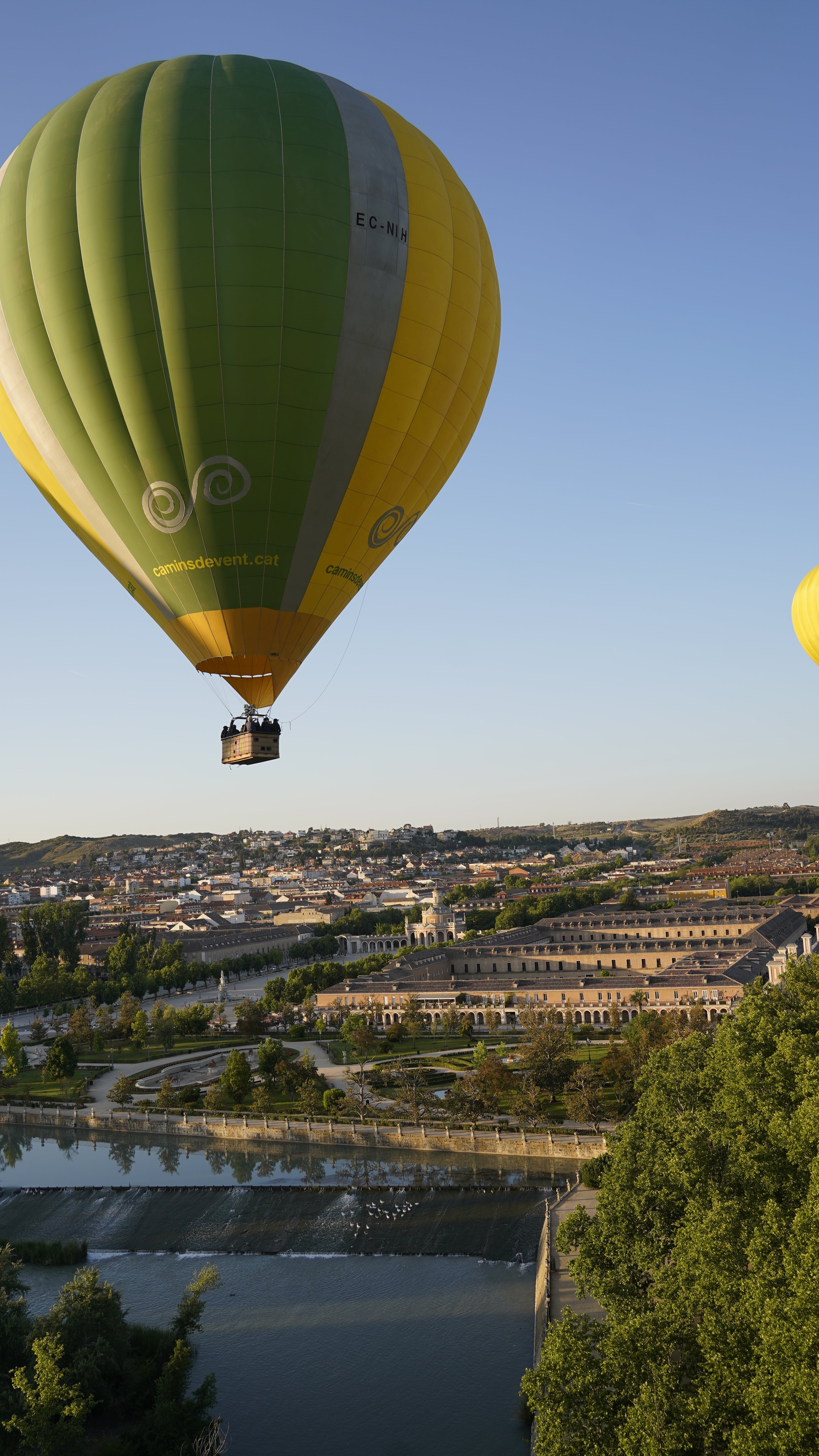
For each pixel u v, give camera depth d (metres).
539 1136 153.00
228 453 77.00
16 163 78.50
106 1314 91.94
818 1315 53.28
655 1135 84.62
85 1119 189.88
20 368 79.62
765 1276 58.78
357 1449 86.12
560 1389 59.03
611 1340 59.16
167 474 78.06
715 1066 99.81
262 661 84.81
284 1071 197.62
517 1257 119.62
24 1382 76.94
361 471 80.44
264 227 73.31
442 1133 158.25
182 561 80.69
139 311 74.44
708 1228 64.81
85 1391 85.69
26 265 76.75
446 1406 91.62
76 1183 158.38
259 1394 95.19
